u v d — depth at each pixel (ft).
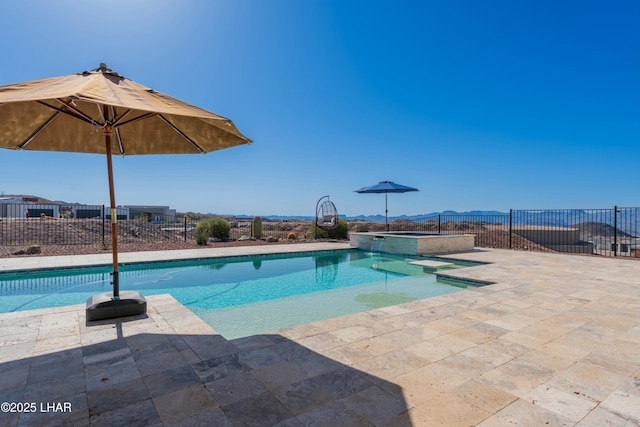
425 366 8.20
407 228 61.67
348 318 12.15
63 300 18.10
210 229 46.62
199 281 23.53
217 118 10.03
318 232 51.70
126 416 5.94
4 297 18.66
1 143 12.45
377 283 23.07
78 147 14.08
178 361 8.36
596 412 6.25
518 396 6.82
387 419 5.94
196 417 5.93
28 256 29.22
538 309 13.42
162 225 72.79
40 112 11.53
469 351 9.18
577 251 54.29
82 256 29.27
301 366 8.13
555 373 7.89
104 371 7.77
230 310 16.70
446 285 22.02
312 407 6.31
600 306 13.89
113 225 12.27
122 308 11.97
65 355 8.69
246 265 29.96
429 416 6.05
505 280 19.61
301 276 25.61
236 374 7.66
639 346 9.62
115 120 11.85
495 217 42.11
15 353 8.79
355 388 7.07
